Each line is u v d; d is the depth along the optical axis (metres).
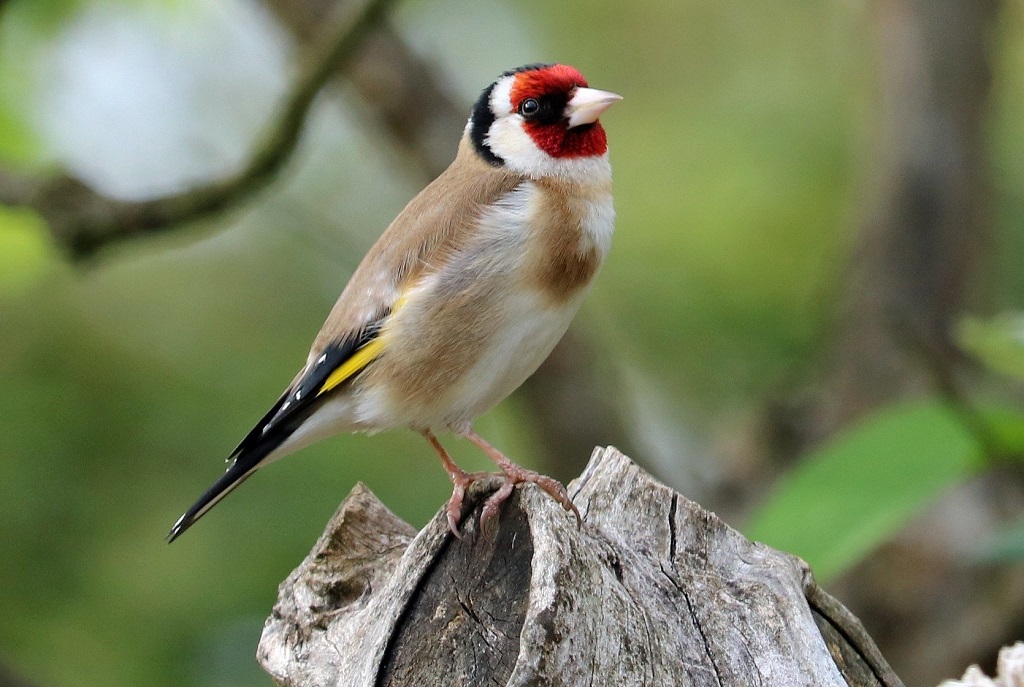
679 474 11.28
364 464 11.42
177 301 12.91
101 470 11.40
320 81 8.53
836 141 13.21
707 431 12.32
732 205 12.95
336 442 11.48
